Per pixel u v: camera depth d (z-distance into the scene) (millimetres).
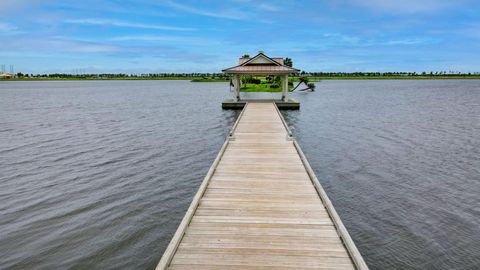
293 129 21844
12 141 18969
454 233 8320
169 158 15156
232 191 7914
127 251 7660
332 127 22797
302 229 6051
